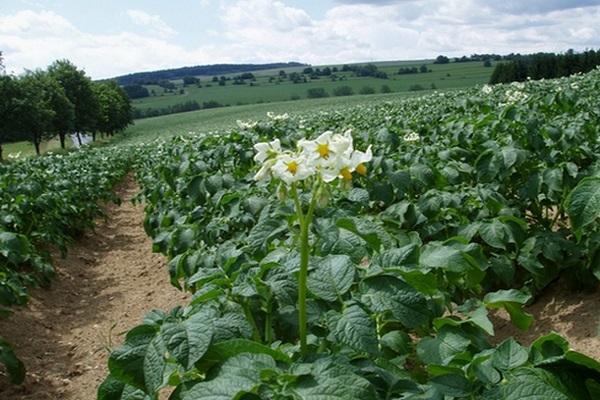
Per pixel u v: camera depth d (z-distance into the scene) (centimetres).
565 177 495
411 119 1028
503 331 468
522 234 452
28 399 489
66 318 707
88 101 8331
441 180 541
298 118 1981
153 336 213
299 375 179
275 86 11462
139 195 1384
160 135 6419
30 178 1088
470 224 474
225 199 546
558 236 475
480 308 294
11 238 637
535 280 484
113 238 1234
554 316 460
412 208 499
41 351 594
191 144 1012
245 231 514
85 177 1455
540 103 861
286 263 256
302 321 235
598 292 460
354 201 386
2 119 6106
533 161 559
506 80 5494
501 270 464
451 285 419
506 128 615
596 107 834
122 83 14975
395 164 577
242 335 223
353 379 181
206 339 204
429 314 222
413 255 250
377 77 10531
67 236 1040
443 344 271
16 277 609
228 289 278
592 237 459
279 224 306
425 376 296
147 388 200
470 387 207
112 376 221
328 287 235
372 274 239
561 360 203
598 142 574
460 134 627
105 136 10169
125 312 710
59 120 7294
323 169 218
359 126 1150
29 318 664
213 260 439
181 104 10381
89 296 800
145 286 811
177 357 201
